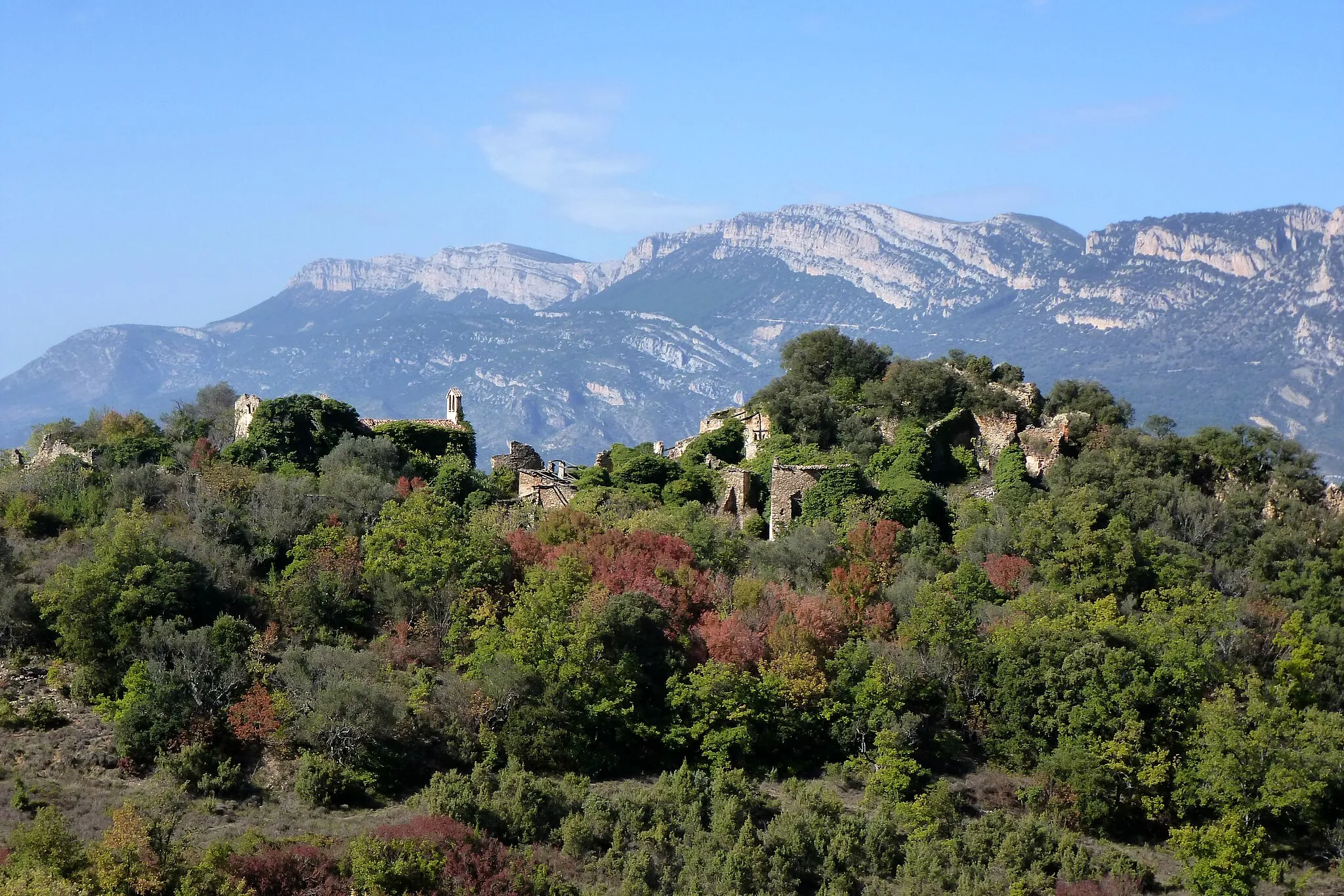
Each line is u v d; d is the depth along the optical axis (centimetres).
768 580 14962
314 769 11488
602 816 11338
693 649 13388
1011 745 12875
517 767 11869
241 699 12094
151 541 14062
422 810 11225
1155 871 11681
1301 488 18162
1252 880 11562
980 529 16400
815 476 17175
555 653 12812
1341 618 15675
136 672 12150
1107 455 18150
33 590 13250
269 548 15088
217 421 19362
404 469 18050
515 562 14738
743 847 10994
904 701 13038
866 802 12188
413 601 14088
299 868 10088
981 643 13488
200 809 11100
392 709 12094
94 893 9544
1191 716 12638
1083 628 13775
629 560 14438
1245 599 15650
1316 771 12162
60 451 18225
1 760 11475
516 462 19000
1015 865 11362
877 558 15550
